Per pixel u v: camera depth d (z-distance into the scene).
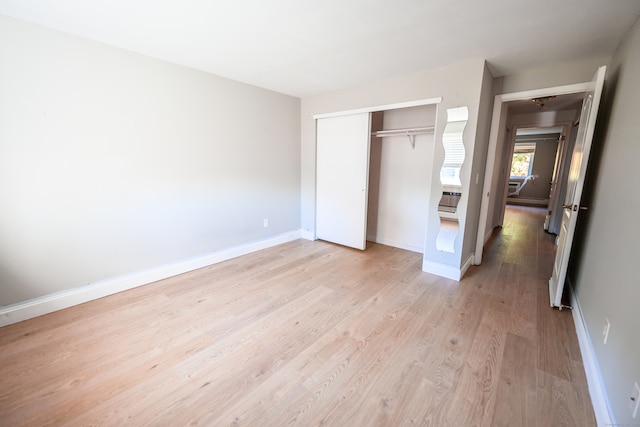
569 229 2.21
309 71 2.92
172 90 2.76
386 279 2.97
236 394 1.51
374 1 1.63
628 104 1.72
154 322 2.16
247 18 1.86
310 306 2.42
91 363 1.72
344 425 1.33
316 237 4.42
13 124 1.97
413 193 3.78
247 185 3.62
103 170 2.42
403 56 2.47
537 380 1.60
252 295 2.61
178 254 3.04
